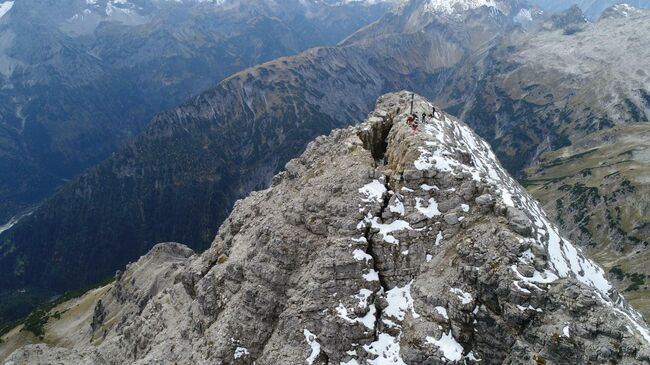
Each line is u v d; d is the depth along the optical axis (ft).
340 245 174.91
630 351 126.72
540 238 167.02
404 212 179.42
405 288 169.07
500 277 150.00
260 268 186.19
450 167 184.34
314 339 164.96
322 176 203.51
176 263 434.30
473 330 152.87
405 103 241.76
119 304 490.08
